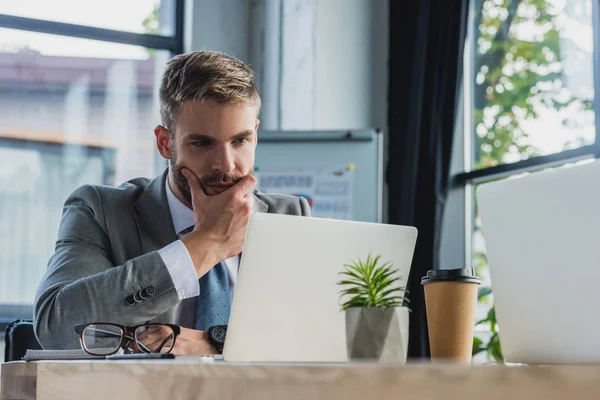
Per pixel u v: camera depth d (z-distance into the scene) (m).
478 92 4.55
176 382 1.12
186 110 2.22
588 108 3.91
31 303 4.62
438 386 0.92
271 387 1.01
